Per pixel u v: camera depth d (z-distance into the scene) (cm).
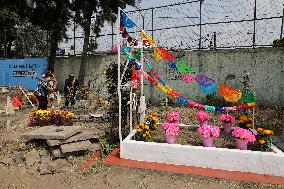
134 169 582
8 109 1155
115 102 763
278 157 539
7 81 1984
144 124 700
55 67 1866
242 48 1288
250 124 718
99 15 1730
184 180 530
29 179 555
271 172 544
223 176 540
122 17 646
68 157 645
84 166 604
